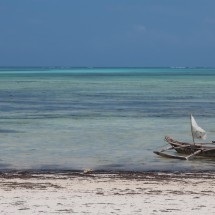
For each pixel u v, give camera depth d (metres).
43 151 49.34
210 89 176.38
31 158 45.31
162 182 33.09
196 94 148.12
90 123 75.19
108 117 84.00
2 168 40.31
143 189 30.17
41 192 28.36
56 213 22.50
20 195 27.06
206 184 32.31
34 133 63.41
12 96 136.50
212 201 25.78
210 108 101.38
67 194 27.77
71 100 123.38
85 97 134.50
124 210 23.25
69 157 46.00
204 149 46.84
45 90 166.62
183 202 25.44
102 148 51.62
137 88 182.88
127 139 58.59
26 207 23.67
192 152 48.16
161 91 163.88
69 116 85.25
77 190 29.48
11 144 54.03
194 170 39.88
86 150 50.22
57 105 108.56
